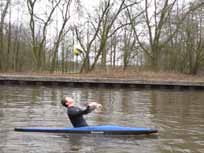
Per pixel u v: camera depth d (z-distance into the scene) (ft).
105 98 80.59
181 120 50.88
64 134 38.37
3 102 67.56
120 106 65.92
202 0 142.61
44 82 116.06
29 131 39.60
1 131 40.01
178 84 114.21
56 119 49.14
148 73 136.36
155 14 146.10
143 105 68.33
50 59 179.42
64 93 90.74
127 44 161.79
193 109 63.41
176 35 156.15
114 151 32.35
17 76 116.06
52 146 33.65
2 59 160.15
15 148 32.81
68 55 187.01
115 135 38.19
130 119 50.85
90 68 156.66
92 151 32.19
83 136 37.55
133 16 146.10
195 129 44.04
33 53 153.69
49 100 73.10
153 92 101.45
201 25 151.12
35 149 32.55
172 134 40.52
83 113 38.91
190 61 154.92
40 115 52.37
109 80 114.83
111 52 168.25
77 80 115.03
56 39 165.37
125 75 132.57
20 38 179.42
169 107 65.92
